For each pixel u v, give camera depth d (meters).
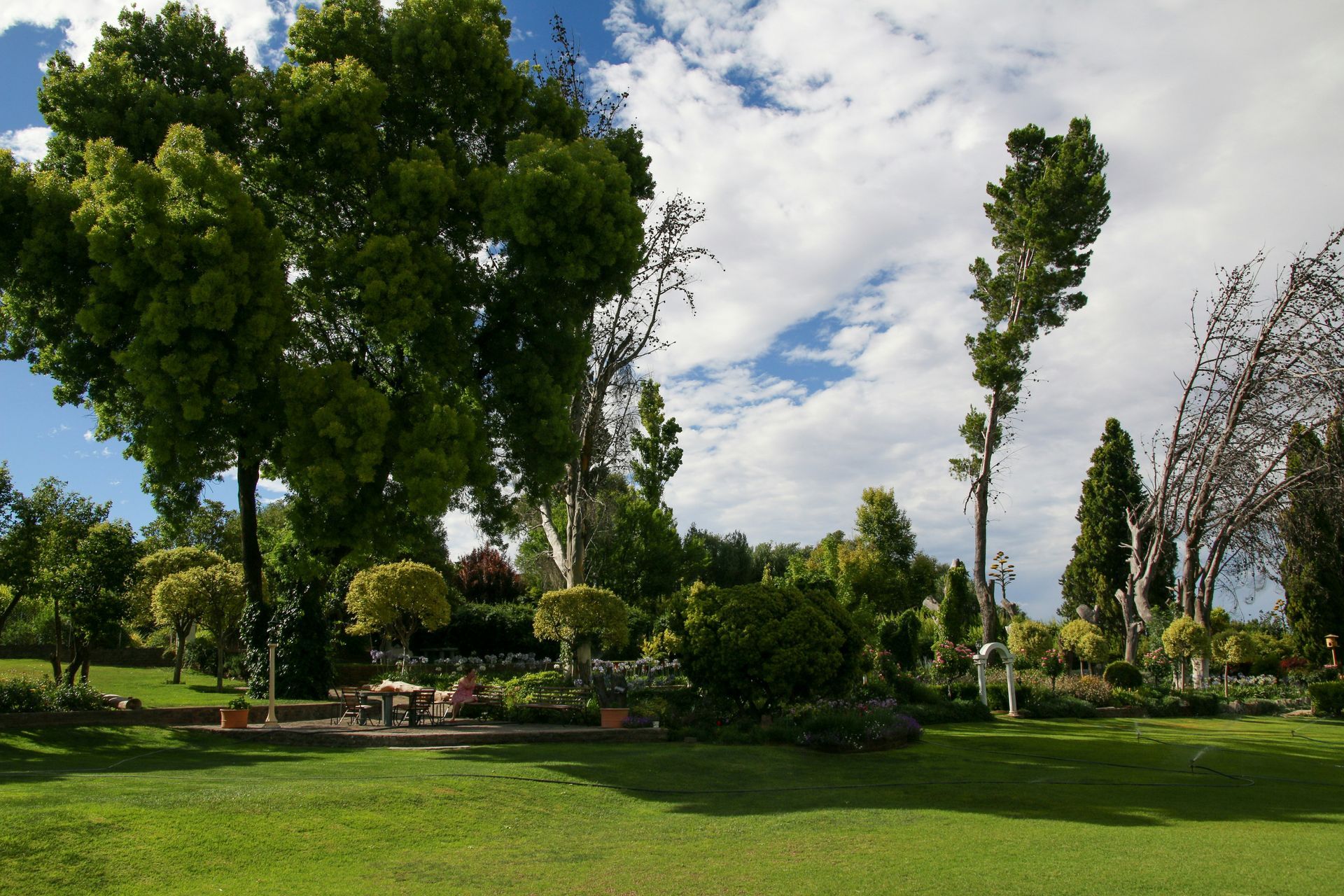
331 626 23.92
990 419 28.34
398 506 16.25
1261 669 32.59
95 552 15.66
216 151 15.12
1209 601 31.09
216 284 13.20
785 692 15.38
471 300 16.98
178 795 7.93
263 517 34.69
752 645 15.41
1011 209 29.73
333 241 16.28
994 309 29.55
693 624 16.12
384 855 6.94
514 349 17.33
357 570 28.20
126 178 12.98
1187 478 31.55
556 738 13.59
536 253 16.33
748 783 10.80
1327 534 31.02
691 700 16.89
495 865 6.79
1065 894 6.01
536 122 18.95
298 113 15.26
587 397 23.88
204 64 17.36
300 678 18.88
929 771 12.38
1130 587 32.78
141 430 15.97
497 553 40.34
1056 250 28.36
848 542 57.97
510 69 18.17
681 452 38.59
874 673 21.58
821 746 13.81
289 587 19.64
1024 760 13.66
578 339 17.59
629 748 13.02
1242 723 21.50
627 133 22.59
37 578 15.24
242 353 14.03
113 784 8.54
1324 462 28.91
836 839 7.88
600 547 36.06
